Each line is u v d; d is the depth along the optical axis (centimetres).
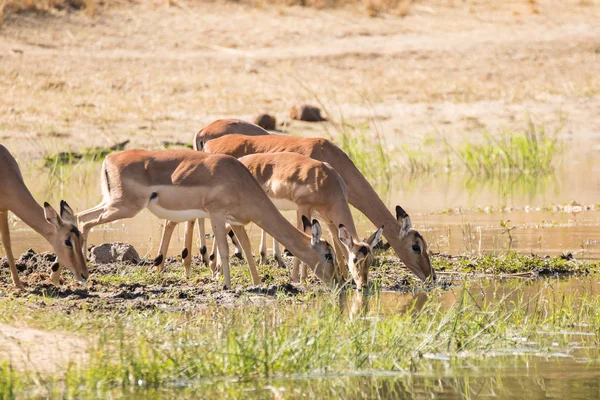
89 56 8350
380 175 6191
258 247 4200
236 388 2219
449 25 10000
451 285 3441
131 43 8762
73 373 2220
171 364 2302
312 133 7006
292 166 3538
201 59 8550
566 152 7056
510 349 2602
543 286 3397
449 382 2298
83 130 6706
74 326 2619
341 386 2256
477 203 5256
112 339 2514
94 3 9369
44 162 6169
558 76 8688
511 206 5159
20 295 3008
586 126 7631
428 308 3002
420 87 8231
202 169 3253
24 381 2172
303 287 3341
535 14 10356
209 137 4169
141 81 7912
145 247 4109
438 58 8981
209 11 9738
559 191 5684
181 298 3095
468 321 2795
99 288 3181
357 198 3722
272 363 2347
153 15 9412
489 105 7925
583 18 10219
